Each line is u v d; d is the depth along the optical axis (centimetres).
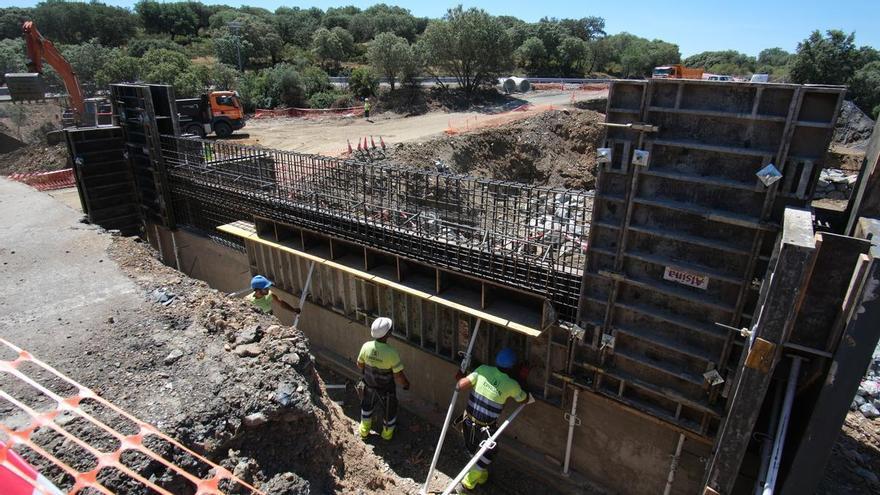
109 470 376
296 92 3928
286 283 972
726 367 525
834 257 367
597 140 2625
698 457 584
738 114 466
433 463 625
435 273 777
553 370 662
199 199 1115
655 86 502
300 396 484
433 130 2762
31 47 1966
